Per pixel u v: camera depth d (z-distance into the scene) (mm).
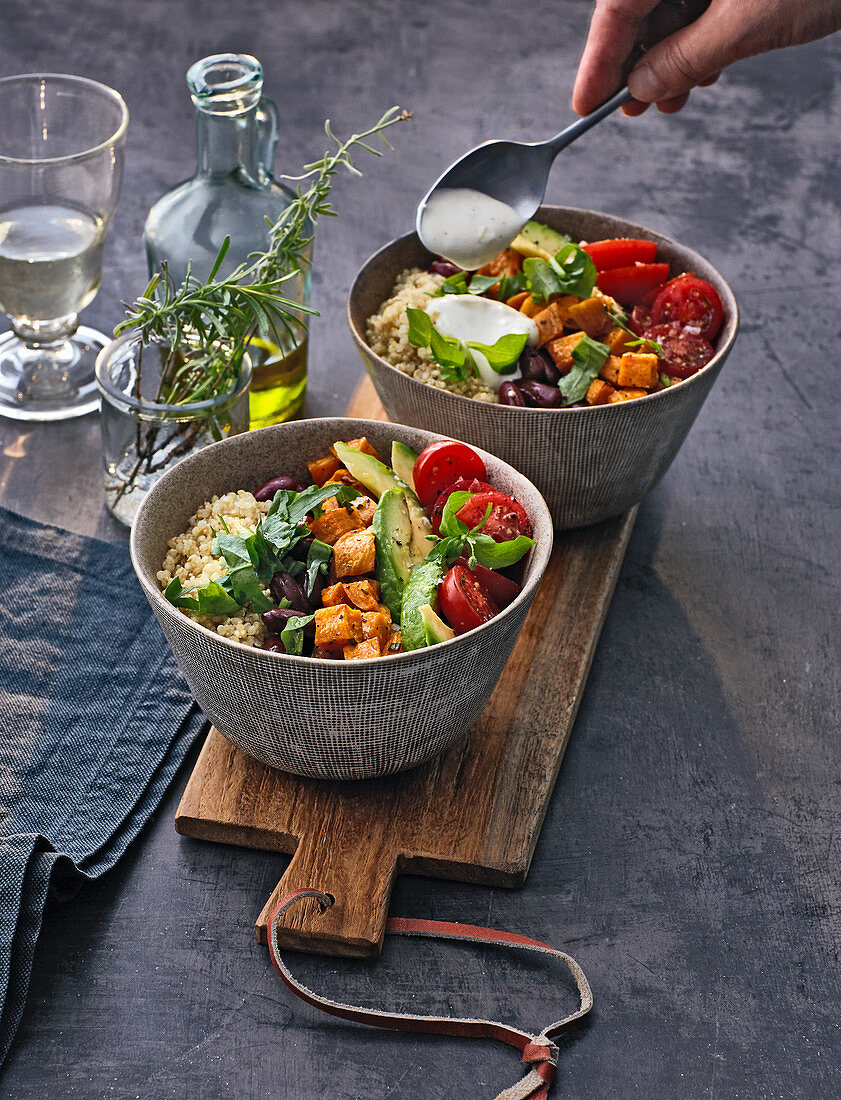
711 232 1270
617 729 973
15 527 1026
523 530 917
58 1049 867
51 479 1067
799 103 1409
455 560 902
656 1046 875
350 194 1268
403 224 1248
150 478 1013
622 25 1019
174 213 1048
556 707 960
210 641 860
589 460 986
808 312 1213
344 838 911
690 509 1082
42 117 1104
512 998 886
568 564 1022
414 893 914
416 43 1437
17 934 878
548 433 973
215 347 998
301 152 1295
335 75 1384
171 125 1312
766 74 1439
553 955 897
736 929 908
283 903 876
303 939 889
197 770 932
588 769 957
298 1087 861
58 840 912
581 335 999
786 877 925
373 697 866
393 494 918
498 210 1028
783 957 901
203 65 1024
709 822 941
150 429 996
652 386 991
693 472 1104
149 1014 877
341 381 1131
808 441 1127
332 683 858
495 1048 874
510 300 1028
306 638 893
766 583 1044
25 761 938
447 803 925
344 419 957
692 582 1042
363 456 938
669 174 1321
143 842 925
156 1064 865
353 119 1336
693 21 1032
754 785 956
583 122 1036
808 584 1046
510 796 929
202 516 939
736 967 897
